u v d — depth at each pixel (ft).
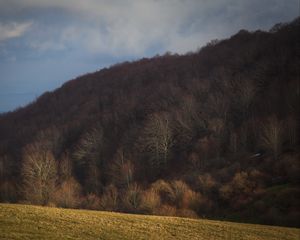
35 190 371.35
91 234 139.03
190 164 419.33
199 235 149.48
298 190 300.40
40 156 428.15
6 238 124.67
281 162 351.05
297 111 423.23
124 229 148.66
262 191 318.86
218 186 347.15
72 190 382.01
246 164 380.17
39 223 146.00
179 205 325.21
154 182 390.83
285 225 267.18
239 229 161.99
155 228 153.79
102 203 344.28
